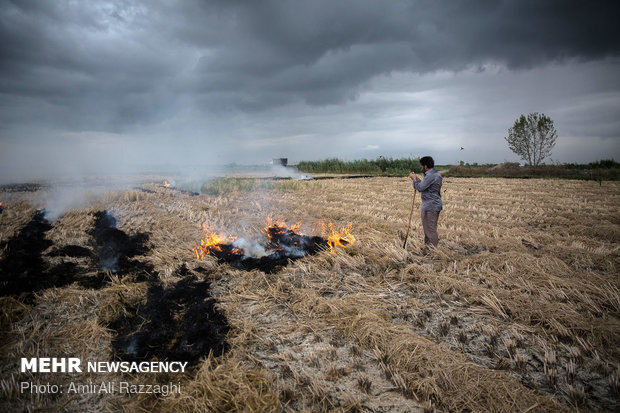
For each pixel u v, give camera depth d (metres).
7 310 4.38
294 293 5.07
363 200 14.41
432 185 7.21
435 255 6.83
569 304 4.65
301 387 3.19
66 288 5.18
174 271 5.99
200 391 3.09
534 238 8.28
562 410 2.88
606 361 3.48
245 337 3.96
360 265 6.31
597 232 8.79
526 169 29.53
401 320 4.38
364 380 3.21
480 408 2.93
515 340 3.93
